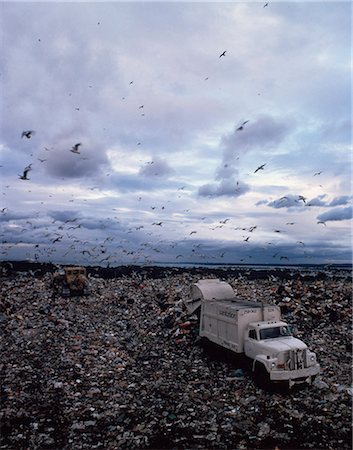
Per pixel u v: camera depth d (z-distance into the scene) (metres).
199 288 19.58
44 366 15.35
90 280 37.03
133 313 25.02
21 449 9.31
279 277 37.97
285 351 12.23
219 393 12.53
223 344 15.17
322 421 10.43
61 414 11.17
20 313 23.98
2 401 11.94
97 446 9.45
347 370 14.43
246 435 9.84
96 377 14.19
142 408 11.54
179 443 9.51
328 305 23.25
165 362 15.90
